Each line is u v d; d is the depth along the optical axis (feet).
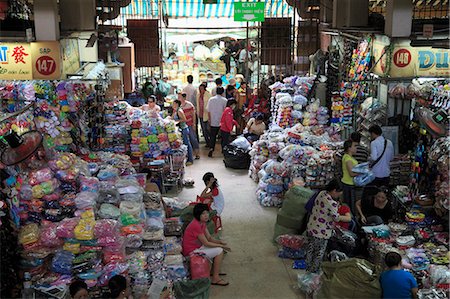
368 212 25.18
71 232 19.24
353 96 34.42
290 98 37.45
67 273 18.86
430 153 24.12
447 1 35.17
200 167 39.68
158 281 19.16
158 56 47.98
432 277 19.65
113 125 32.27
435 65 28.30
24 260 18.93
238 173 38.27
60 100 25.20
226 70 60.39
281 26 45.55
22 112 21.45
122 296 17.02
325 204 22.24
